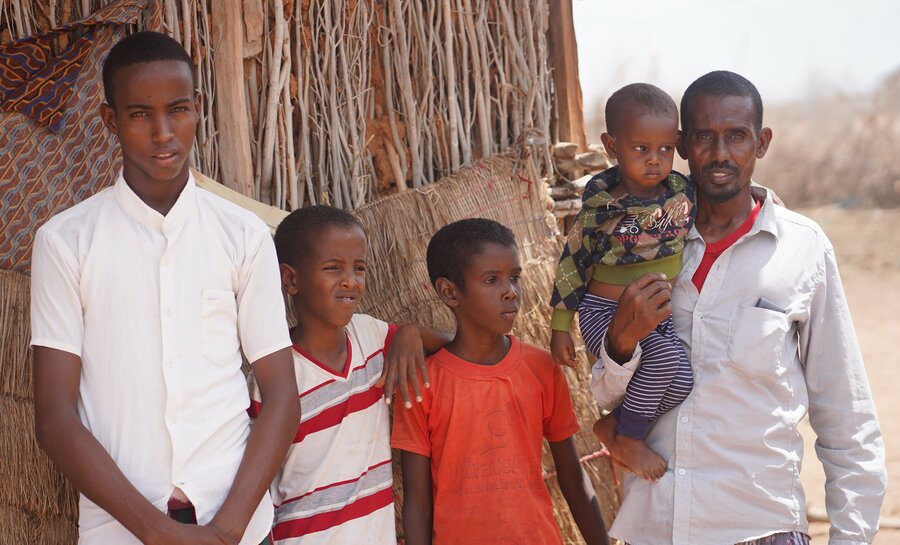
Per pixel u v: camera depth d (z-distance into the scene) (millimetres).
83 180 3070
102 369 2311
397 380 2871
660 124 2721
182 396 2324
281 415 2418
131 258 2342
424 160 3801
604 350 2691
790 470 2623
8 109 3027
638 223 2727
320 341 2844
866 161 16562
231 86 3334
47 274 2305
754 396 2609
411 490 2914
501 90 3904
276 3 3414
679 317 2713
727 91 2633
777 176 16922
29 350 2953
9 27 3164
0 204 2990
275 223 3236
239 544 2330
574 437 3580
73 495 2986
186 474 2312
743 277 2646
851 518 2613
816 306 2668
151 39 2330
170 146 2305
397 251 3521
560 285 2896
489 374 2918
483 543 2840
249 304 2471
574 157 4043
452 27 3787
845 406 2648
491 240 2904
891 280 11750
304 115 3545
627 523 2756
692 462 2641
